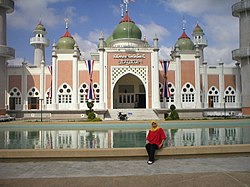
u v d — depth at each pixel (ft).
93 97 87.25
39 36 119.96
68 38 96.27
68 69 87.51
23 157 21.26
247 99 86.53
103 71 85.76
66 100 86.94
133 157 21.72
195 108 85.61
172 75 90.68
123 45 94.43
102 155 21.50
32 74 92.94
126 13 101.55
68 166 19.54
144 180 15.33
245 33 87.97
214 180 15.14
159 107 86.02
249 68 86.48
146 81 87.51
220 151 22.50
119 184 14.69
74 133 43.06
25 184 14.80
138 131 45.98
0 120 69.31
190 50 93.56
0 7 82.33
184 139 33.88
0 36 82.43
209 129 48.70
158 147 21.16
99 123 54.34
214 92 97.81
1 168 19.08
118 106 99.45
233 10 89.51
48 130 48.75
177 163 20.18
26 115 87.30
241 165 19.35
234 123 58.44
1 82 80.94
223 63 99.09
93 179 15.64
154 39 87.71
